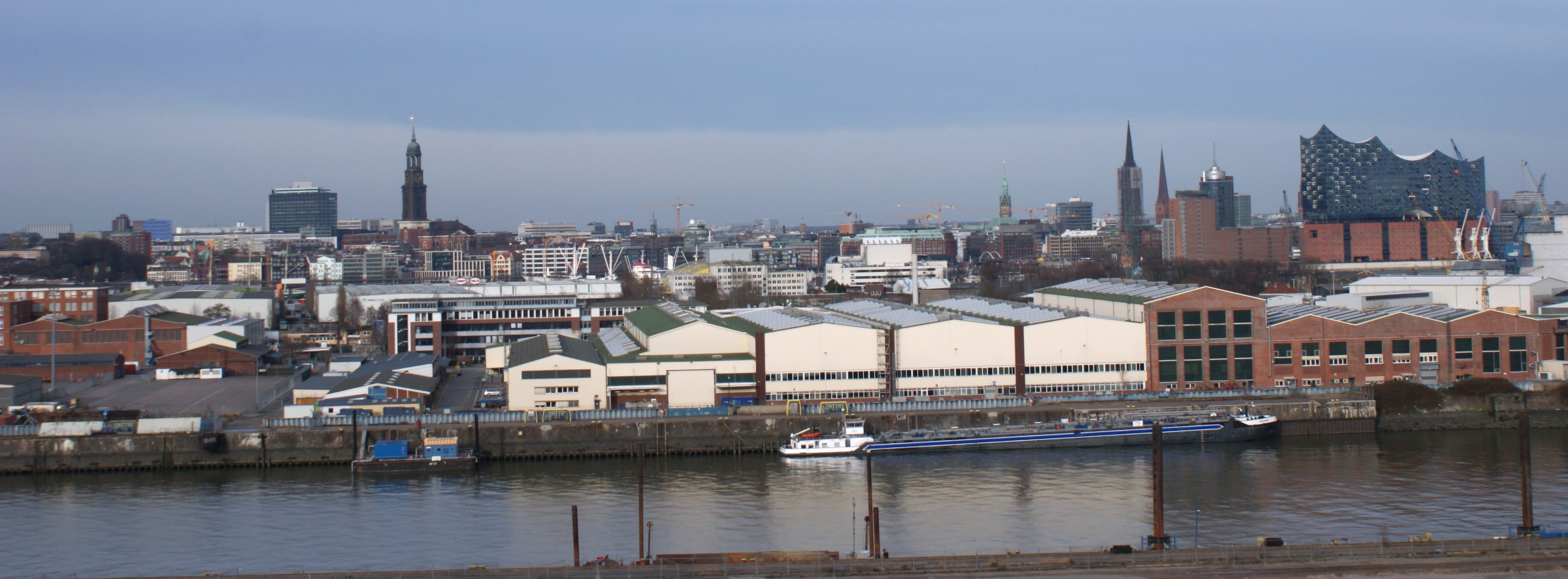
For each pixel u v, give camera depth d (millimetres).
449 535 146000
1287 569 114562
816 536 144250
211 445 188250
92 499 167250
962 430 197125
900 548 137875
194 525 152375
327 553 138375
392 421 199625
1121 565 117688
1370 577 111812
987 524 148625
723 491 169125
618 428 196625
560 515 155875
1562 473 175125
